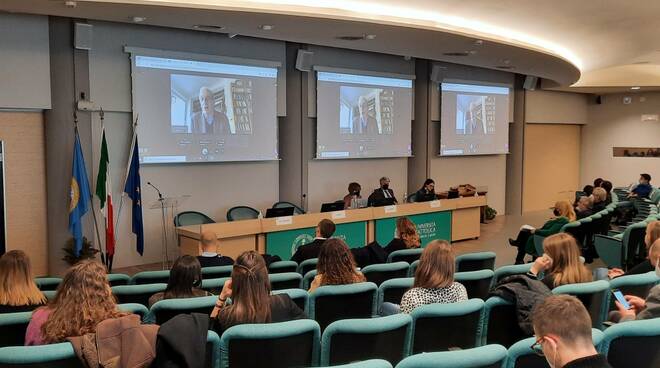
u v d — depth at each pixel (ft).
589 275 11.45
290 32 24.86
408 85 36.19
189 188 27.40
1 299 9.89
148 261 26.18
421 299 10.17
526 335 9.95
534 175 48.93
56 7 19.70
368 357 8.59
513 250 30.27
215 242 15.56
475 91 40.29
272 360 8.25
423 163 37.50
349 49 33.04
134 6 19.44
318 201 32.76
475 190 39.11
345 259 11.99
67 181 23.25
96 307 8.01
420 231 29.91
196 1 19.66
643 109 50.60
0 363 7.02
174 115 26.23
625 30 27.17
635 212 36.37
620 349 7.54
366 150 34.12
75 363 7.27
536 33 27.66
